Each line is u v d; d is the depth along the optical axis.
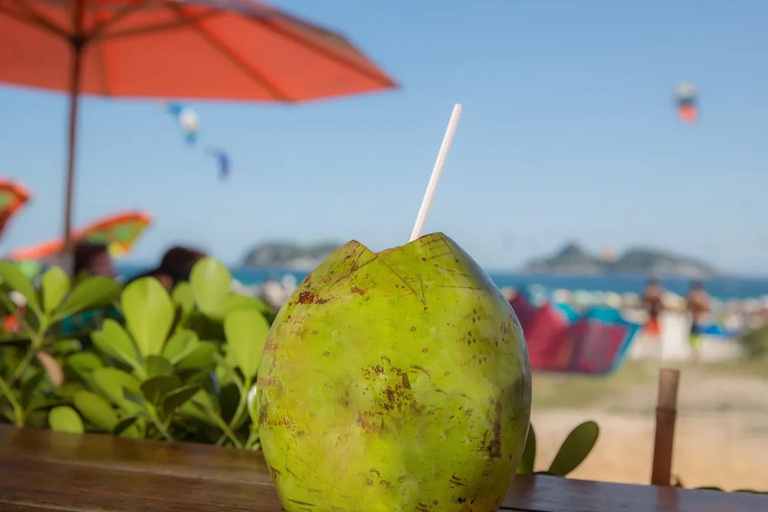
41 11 4.70
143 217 7.84
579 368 7.72
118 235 7.77
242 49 4.98
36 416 1.41
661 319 13.92
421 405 0.66
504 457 0.70
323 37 4.37
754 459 5.81
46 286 1.32
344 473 0.67
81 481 0.89
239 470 0.95
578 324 7.93
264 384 0.74
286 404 0.70
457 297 0.71
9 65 5.21
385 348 0.67
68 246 4.59
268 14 4.01
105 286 1.31
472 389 0.68
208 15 4.59
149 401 1.08
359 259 0.73
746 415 8.09
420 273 0.71
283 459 0.71
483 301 0.73
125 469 0.95
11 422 1.47
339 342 0.68
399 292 0.70
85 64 5.21
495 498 0.72
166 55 5.13
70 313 1.32
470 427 0.67
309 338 0.70
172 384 1.03
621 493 0.92
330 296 0.71
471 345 0.69
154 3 4.34
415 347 0.67
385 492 0.66
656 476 1.19
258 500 0.83
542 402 9.34
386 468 0.66
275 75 5.17
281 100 5.41
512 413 0.71
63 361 1.53
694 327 14.38
